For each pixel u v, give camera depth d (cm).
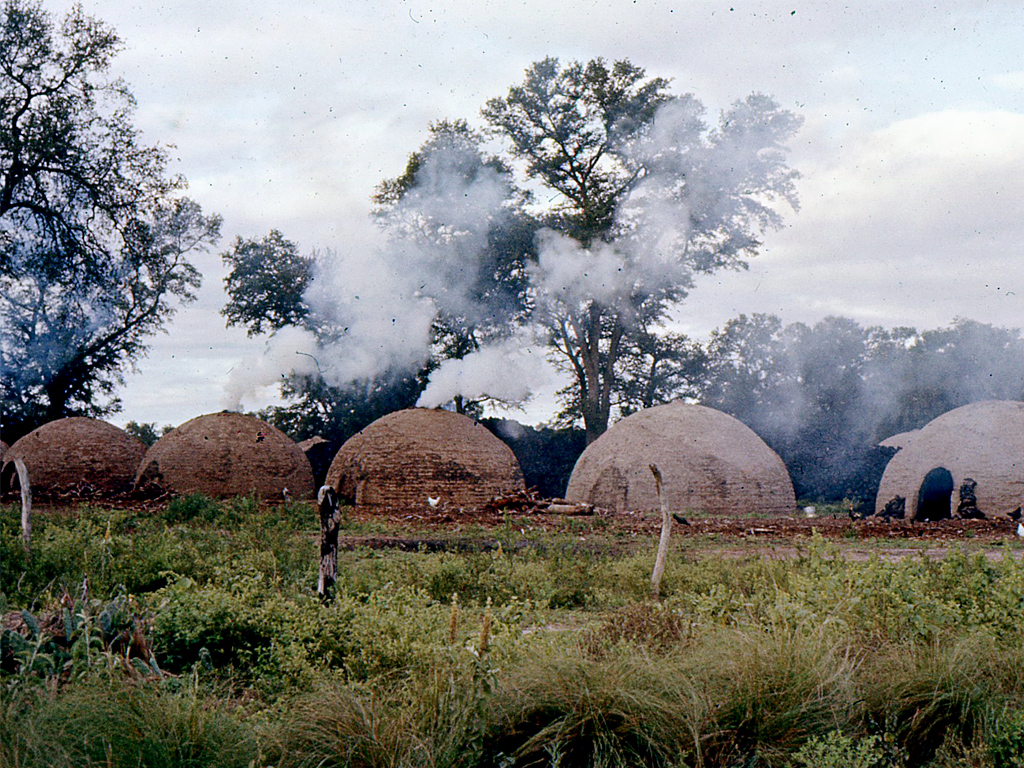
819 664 528
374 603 677
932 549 1652
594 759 466
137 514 2133
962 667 535
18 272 3669
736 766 472
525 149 4412
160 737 425
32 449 3259
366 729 457
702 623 639
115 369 4166
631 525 2091
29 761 404
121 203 3678
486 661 496
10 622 571
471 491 2898
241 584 745
